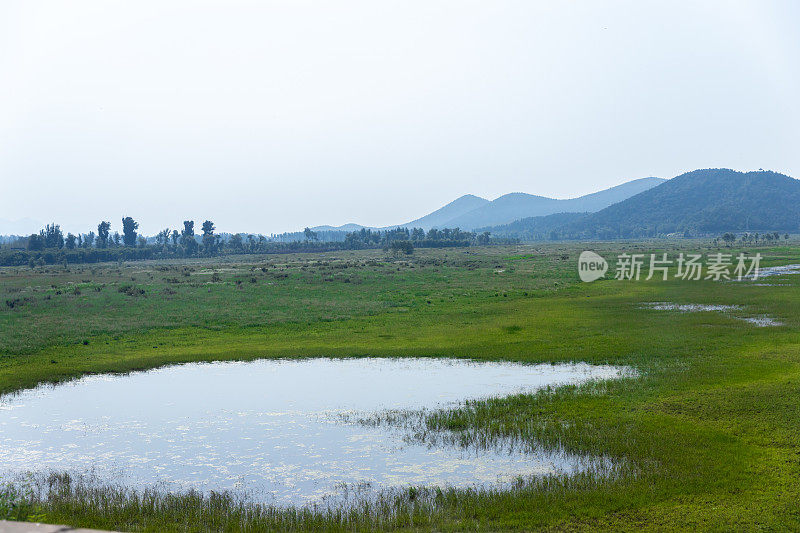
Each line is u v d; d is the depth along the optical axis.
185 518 13.05
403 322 42.91
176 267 114.81
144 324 42.75
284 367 30.02
